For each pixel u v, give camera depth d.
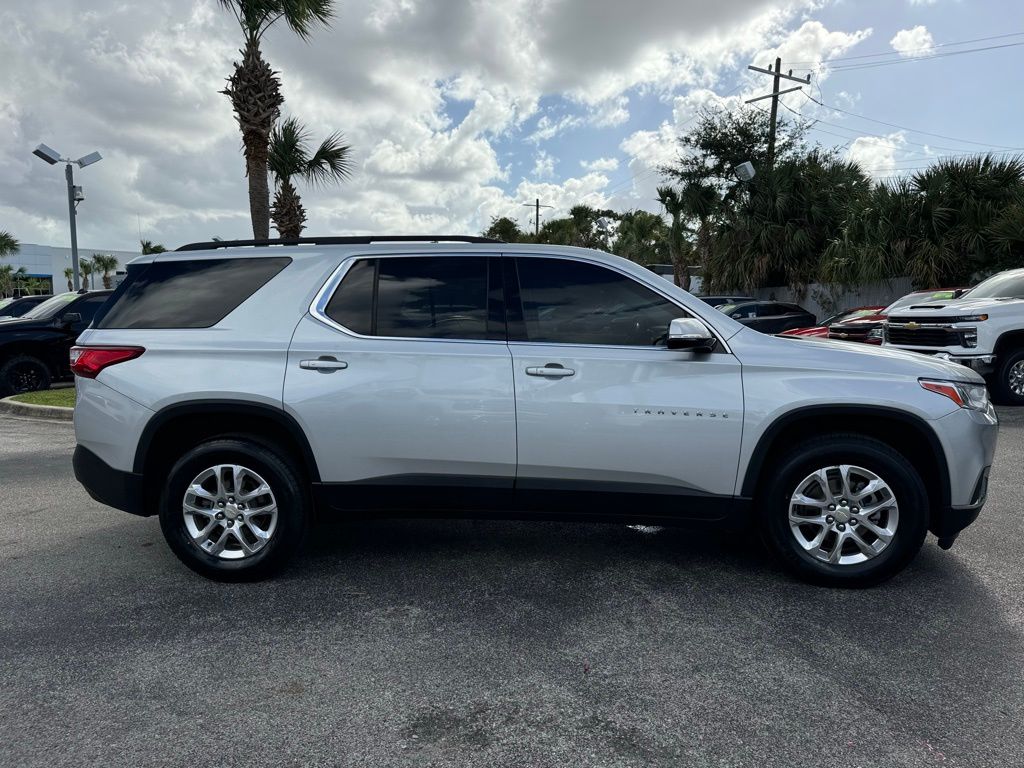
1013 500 4.93
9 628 3.03
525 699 2.45
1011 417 8.34
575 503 3.42
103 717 2.35
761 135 24.72
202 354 3.50
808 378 3.30
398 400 3.39
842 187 19.12
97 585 3.51
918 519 3.26
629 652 2.78
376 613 3.16
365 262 3.62
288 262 3.67
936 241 15.77
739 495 3.36
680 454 3.33
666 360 3.36
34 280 57.69
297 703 2.43
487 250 3.60
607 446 3.34
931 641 2.85
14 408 9.79
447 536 4.22
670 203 26.30
